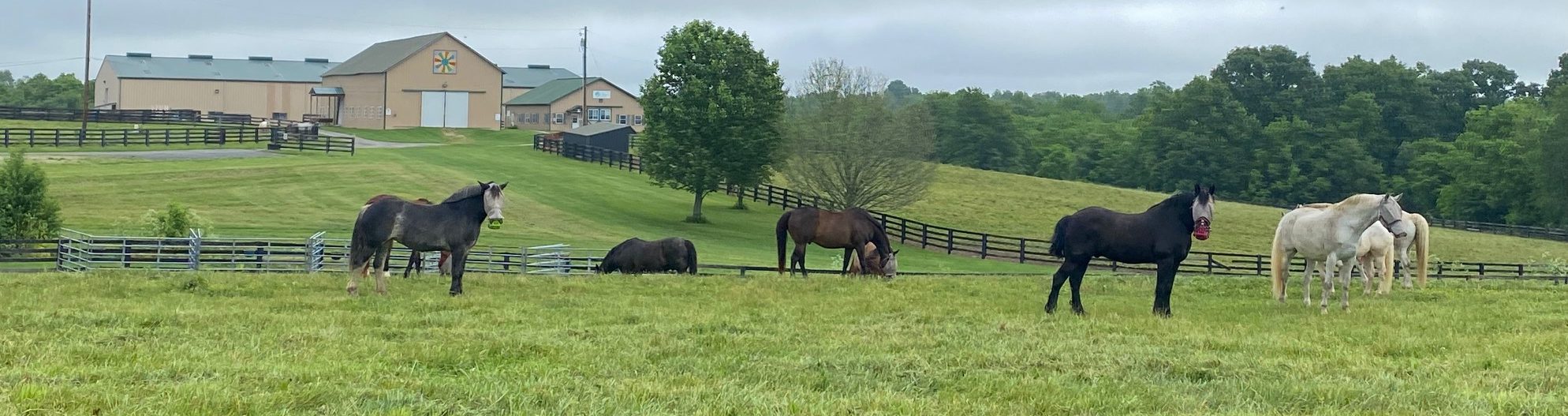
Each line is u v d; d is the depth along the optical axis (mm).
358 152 66875
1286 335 13766
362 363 10281
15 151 30547
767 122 56312
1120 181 106938
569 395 8961
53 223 30734
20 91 148125
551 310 15117
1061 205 71625
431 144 79812
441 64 93000
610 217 51469
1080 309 16031
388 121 91438
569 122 96375
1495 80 110500
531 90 106375
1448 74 108375
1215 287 21828
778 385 9789
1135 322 14680
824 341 12500
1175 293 20391
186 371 9547
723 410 8633
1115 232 15875
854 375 10297
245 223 41031
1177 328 14211
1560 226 75375
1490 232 67500
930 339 12719
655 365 10695
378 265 17172
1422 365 11586
